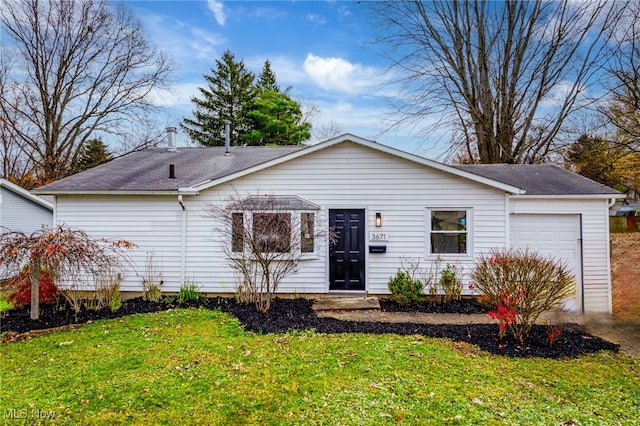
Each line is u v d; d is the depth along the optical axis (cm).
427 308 843
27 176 2041
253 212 879
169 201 974
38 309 755
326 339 607
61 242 730
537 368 497
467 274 923
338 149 953
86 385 432
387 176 946
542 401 405
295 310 813
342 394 410
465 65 1934
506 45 1822
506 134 1847
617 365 518
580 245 916
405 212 943
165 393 411
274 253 876
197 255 970
